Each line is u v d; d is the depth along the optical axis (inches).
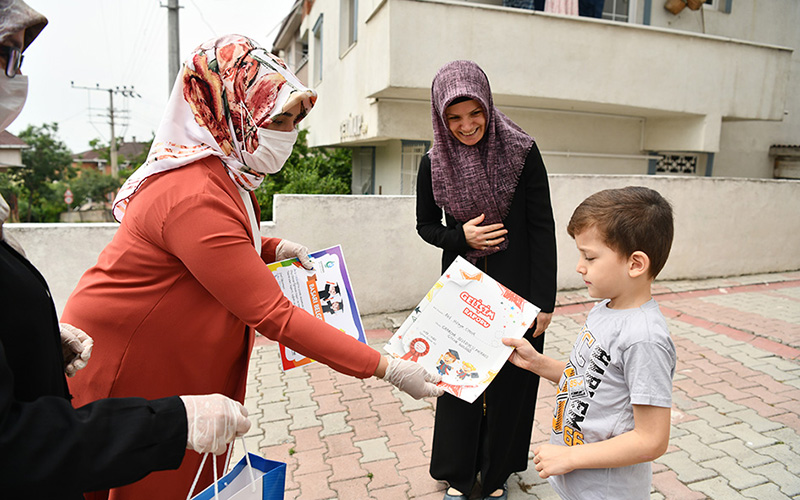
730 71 318.0
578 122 329.7
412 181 319.0
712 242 255.1
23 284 39.8
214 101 62.9
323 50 441.1
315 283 82.1
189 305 62.7
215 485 48.1
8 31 37.5
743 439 121.2
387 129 283.4
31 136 1660.9
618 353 57.9
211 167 61.8
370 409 140.6
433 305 79.9
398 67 249.4
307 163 442.9
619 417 58.9
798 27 386.0
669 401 55.0
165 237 58.7
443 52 255.8
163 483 66.4
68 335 53.2
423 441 124.3
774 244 267.7
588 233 59.9
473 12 257.9
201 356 64.6
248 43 64.9
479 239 88.7
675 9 337.4
